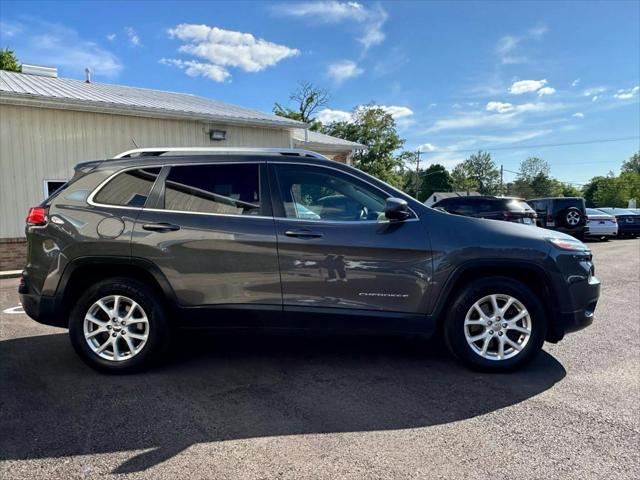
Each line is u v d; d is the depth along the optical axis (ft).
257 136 43.19
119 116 34.94
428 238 11.82
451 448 8.51
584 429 9.25
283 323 11.89
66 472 7.68
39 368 12.54
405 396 10.78
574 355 13.74
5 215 30.66
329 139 58.08
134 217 11.96
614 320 17.94
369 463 8.00
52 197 12.50
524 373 12.25
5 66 75.31
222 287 11.84
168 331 12.16
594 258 39.22
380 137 138.41
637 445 8.65
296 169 12.41
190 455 8.24
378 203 12.24
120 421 9.50
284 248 11.70
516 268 12.05
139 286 11.96
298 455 8.25
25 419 9.55
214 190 12.17
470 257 11.77
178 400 10.53
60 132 32.45
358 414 9.87
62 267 11.93
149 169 12.39
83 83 45.21
